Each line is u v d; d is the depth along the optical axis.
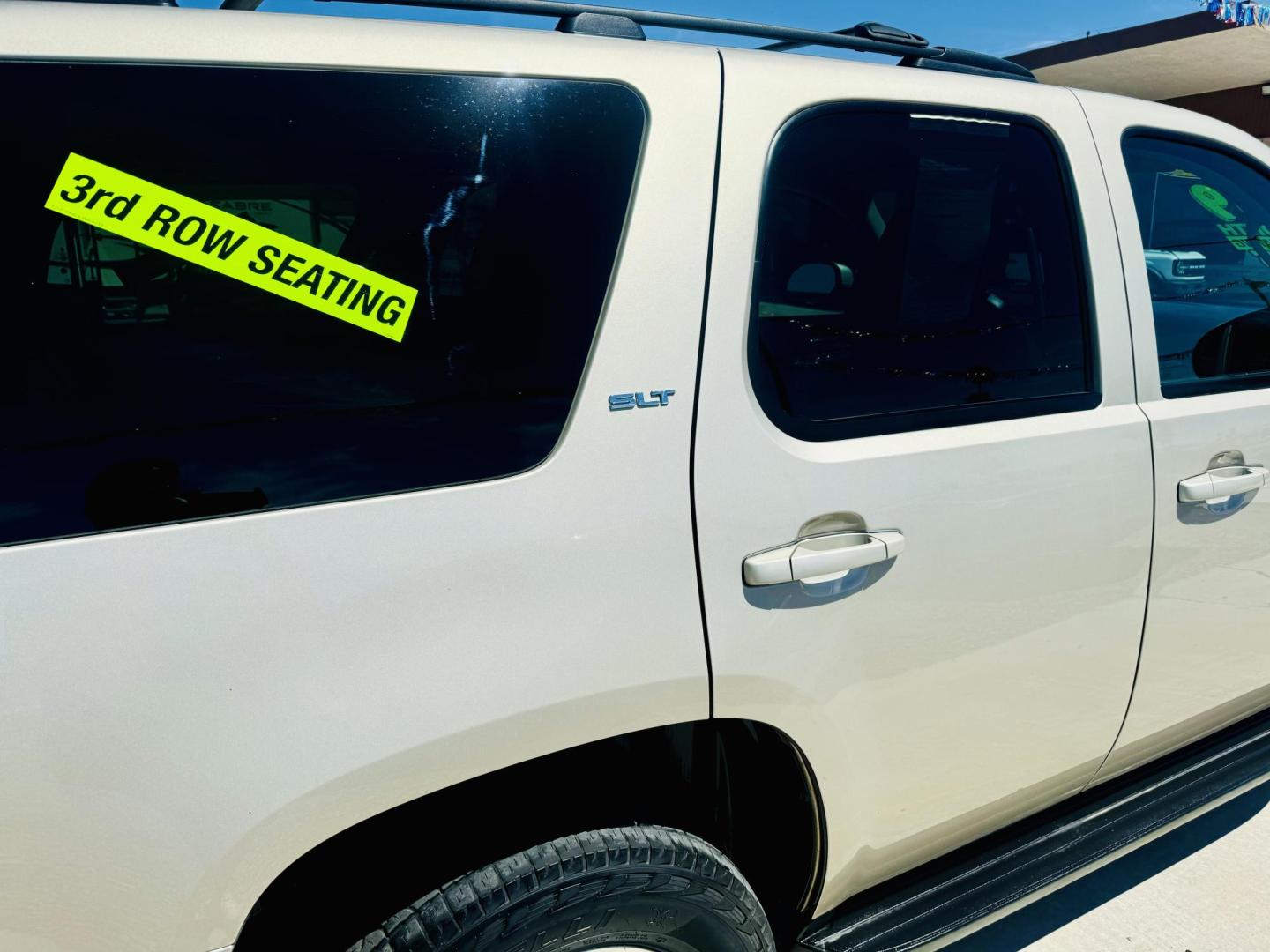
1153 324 1.99
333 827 1.19
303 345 1.20
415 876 1.32
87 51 1.12
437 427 1.25
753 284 1.47
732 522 1.41
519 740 1.28
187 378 1.14
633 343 1.36
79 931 1.08
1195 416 2.00
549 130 1.35
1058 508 1.77
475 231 1.30
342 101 1.24
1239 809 2.85
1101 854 1.99
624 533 1.34
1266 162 2.33
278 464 1.17
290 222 1.20
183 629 1.09
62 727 1.04
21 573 1.04
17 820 1.02
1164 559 1.97
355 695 1.17
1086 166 1.92
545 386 1.31
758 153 1.49
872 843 1.71
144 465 1.11
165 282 1.14
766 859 1.73
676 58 1.46
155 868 1.09
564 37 1.41
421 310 1.26
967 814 1.86
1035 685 1.83
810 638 1.50
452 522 1.23
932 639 1.64
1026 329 1.80
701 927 1.47
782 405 1.50
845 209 1.59
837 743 1.57
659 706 1.39
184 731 1.09
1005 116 1.81
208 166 1.16
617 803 1.47
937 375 1.67
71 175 1.10
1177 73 17.20
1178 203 2.14
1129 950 2.28
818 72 1.59
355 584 1.17
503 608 1.26
